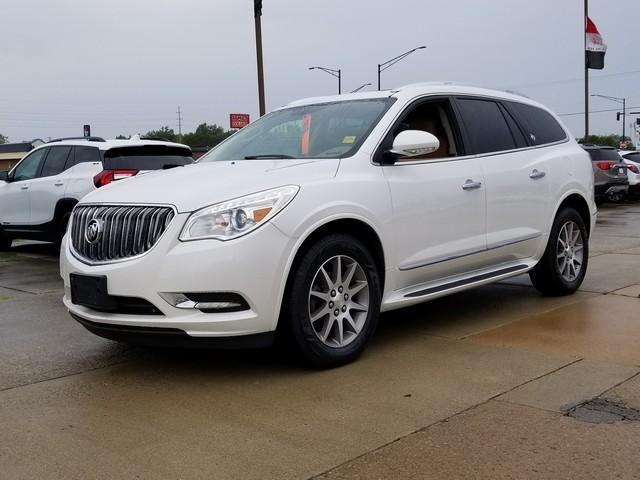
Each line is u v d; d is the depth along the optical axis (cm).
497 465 298
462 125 551
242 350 485
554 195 618
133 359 472
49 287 776
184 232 395
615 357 446
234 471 299
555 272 625
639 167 2227
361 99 536
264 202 403
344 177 448
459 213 520
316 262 419
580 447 313
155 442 331
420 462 303
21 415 370
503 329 527
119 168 955
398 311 603
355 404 374
